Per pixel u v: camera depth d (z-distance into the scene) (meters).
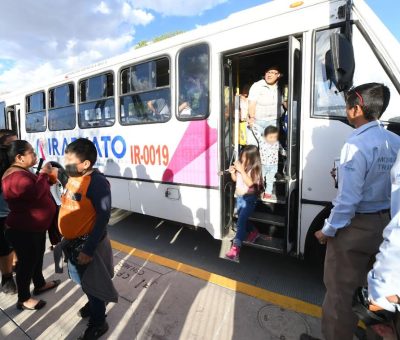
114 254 4.15
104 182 2.30
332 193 2.91
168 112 4.06
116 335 2.57
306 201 3.07
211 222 3.77
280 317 2.76
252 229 3.67
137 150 4.52
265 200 3.71
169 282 3.38
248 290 3.19
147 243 4.57
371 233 1.89
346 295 1.98
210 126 3.63
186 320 2.74
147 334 2.58
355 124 2.05
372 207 1.91
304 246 3.14
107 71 4.80
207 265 3.83
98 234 2.21
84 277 2.31
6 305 3.05
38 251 2.90
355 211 1.92
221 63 3.50
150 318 2.78
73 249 2.32
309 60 2.93
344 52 2.43
